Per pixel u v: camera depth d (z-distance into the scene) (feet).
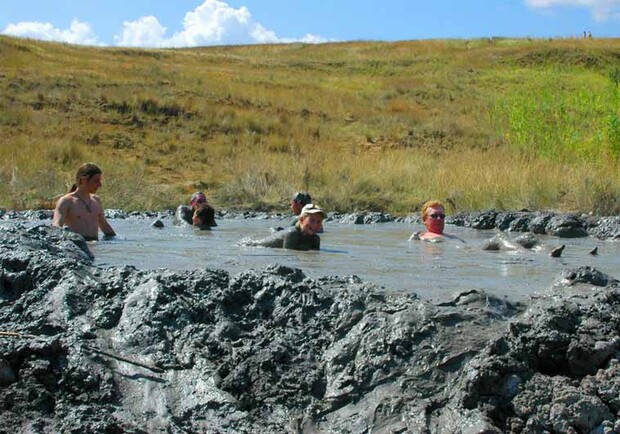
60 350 15.67
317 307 16.98
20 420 14.14
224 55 178.81
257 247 29.12
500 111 97.25
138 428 14.01
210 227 39.65
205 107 94.99
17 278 19.08
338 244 31.60
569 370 14.99
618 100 79.00
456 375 14.84
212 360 15.85
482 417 13.67
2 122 81.51
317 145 86.33
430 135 93.81
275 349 15.72
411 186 58.95
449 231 40.78
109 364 15.64
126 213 48.91
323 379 15.29
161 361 15.83
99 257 24.93
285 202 55.77
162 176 68.13
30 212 46.52
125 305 17.30
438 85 135.95
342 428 14.26
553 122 74.90
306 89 120.47
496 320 16.26
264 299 17.52
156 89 102.58
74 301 17.80
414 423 13.99
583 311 16.40
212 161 74.95
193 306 17.35
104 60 131.44
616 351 15.10
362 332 15.80
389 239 34.22
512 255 28.53
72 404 14.73
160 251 27.25
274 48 215.72
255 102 104.63
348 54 199.11
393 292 17.63
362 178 60.29
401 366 15.08
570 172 54.44
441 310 16.16
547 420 13.80
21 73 101.60
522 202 50.14
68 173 63.72
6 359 15.19
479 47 198.18
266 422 14.49
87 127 83.61
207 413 14.64
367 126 97.55
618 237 36.68
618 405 14.02
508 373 14.48
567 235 38.42
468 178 56.65
